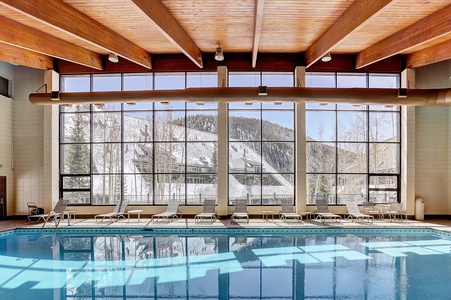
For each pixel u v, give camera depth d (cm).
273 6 596
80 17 602
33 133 1029
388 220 942
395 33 729
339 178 1028
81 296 427
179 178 1048
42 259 597
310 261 577
